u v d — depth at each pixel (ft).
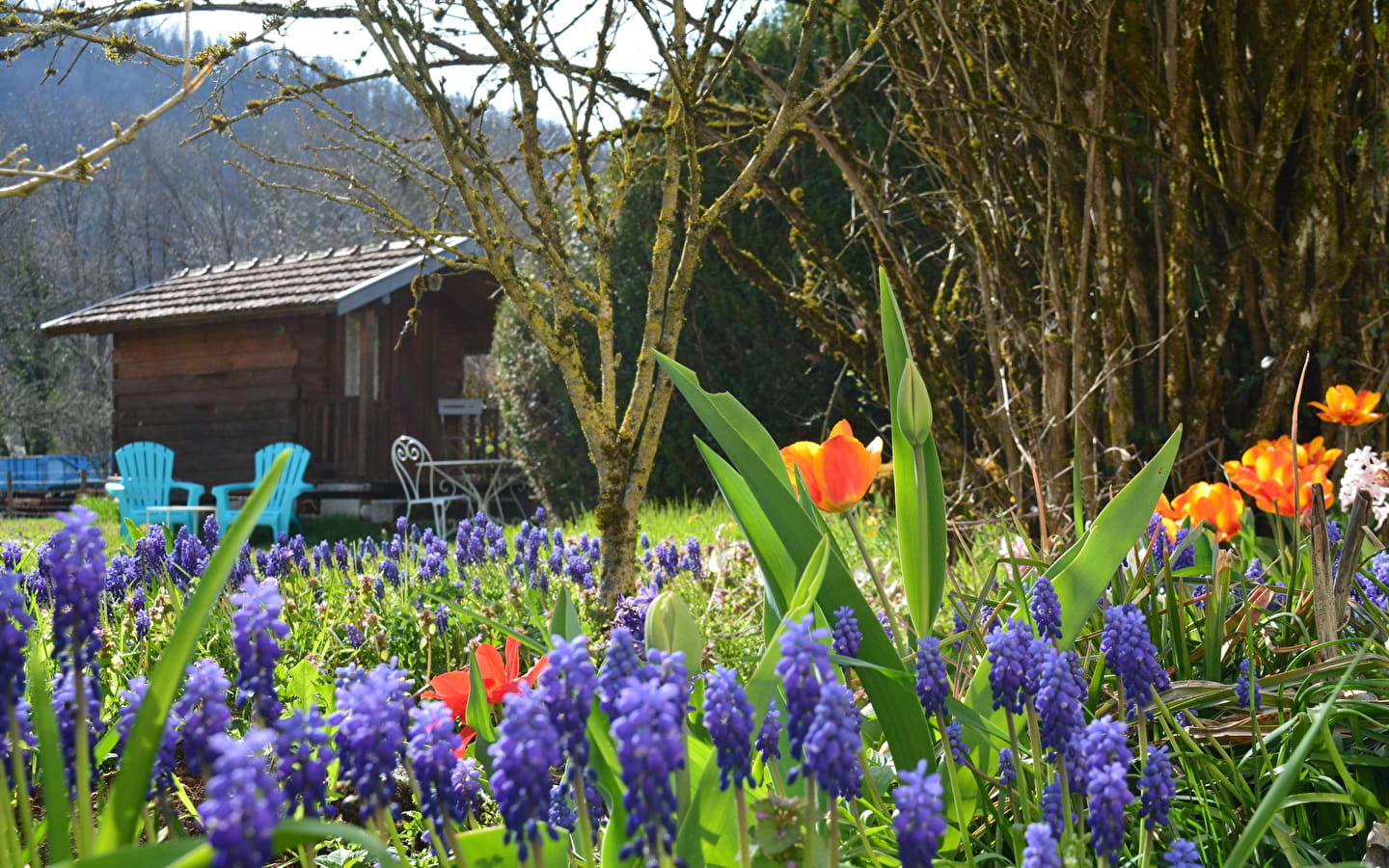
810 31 10.25
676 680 3.17
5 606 3.09
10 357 107.55
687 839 3.79
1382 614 6.23
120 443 45.98
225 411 43.93
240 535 3.12
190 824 6.06
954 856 5.12
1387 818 4.51
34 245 107.65
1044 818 4.09
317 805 3.14
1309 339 12.37
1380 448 12.14
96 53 9.48
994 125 13.97
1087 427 12.92
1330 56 12.01
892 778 5.17
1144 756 4.24
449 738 3.55
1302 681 5.43
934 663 4.23
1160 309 13.00
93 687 3.64
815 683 3.07
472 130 11.60
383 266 43.60
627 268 35.70
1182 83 12.16
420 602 11.69
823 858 4.10
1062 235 13.62
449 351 47.67
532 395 38.58
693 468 34.78
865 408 33.60
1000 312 14.76
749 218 33.45
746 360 34.71
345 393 44.11
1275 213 12.84
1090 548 5.01
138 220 122.21
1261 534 12.07
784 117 10.30
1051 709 3.72
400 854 4.07
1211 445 12.47
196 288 47.60
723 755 3.11
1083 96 12.84
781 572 4.99
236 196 111.65
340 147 10.57
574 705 3.05
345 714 3.16
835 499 5.71
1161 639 6.41
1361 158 12.22
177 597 9.96
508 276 10.21
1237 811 4.98
